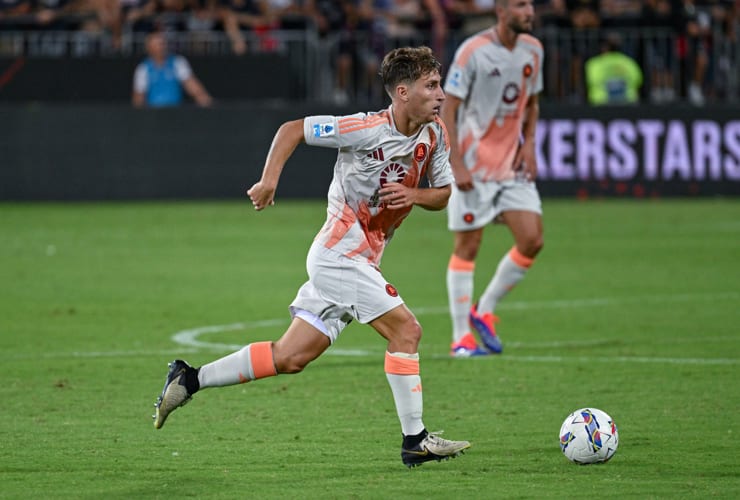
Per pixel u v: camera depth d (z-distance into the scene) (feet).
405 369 70.54
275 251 189.06
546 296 147.54
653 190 256.32
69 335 120.67
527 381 98.53
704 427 81.35
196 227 217.77
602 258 180.65
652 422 82.99
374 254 72.49
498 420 84.48
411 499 63.82
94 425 82.74
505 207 111.75
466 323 111.65
